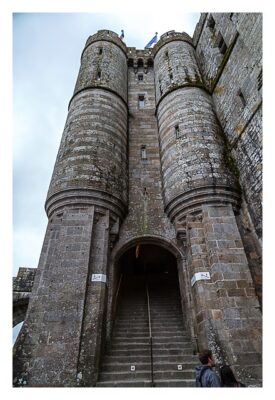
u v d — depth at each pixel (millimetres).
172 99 15961
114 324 12086
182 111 14984
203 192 11656
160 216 13898
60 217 11922
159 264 19984
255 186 11078
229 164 12688
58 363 8648
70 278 10180
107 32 20734
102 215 12227
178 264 12852
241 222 11445
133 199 14516
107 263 11359
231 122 13586
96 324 9570
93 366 8797
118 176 13586
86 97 15789
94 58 18578
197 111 14773
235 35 13641
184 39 20156
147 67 21984
